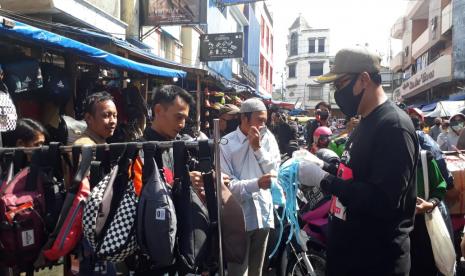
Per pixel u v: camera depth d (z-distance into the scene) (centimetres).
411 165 199
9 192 185
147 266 201
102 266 197
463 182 367
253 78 2356
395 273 209
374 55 216
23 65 450
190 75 918
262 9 3034
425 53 2841
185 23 976
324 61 5409
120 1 915
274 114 1064
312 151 579
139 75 741
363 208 199
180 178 194
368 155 207
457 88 2250
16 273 217
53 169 192
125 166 190
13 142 290
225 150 311
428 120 1780
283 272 391
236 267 285
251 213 296
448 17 2100
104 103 286
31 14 646
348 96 221
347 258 217
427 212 284
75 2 672
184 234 190
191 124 535
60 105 541
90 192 186
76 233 183
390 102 212
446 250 287
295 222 265
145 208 179
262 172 310
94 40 598
